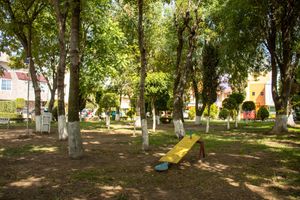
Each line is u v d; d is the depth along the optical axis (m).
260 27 21.70
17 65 29.09
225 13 22.34
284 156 11.52
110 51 23.94
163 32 31.48
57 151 11.91
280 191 6.85
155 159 10.44
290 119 30.44
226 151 12.62
